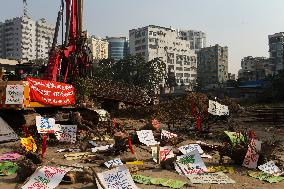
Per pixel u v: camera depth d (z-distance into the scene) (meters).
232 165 11.87
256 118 30.31
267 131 22.38
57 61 22.22
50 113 21.38
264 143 11.60
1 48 195.62
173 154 12.48
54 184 8.83
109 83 32.75
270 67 172.38
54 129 16.34
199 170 10.80
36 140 14.73
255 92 87.94
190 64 179.38
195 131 20.59
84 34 24.28
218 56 176.75
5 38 194.12
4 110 18.75
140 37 166.88
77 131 18.53
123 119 30.11
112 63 114.00
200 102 21.89
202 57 186.12
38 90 19.38
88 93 26.31
